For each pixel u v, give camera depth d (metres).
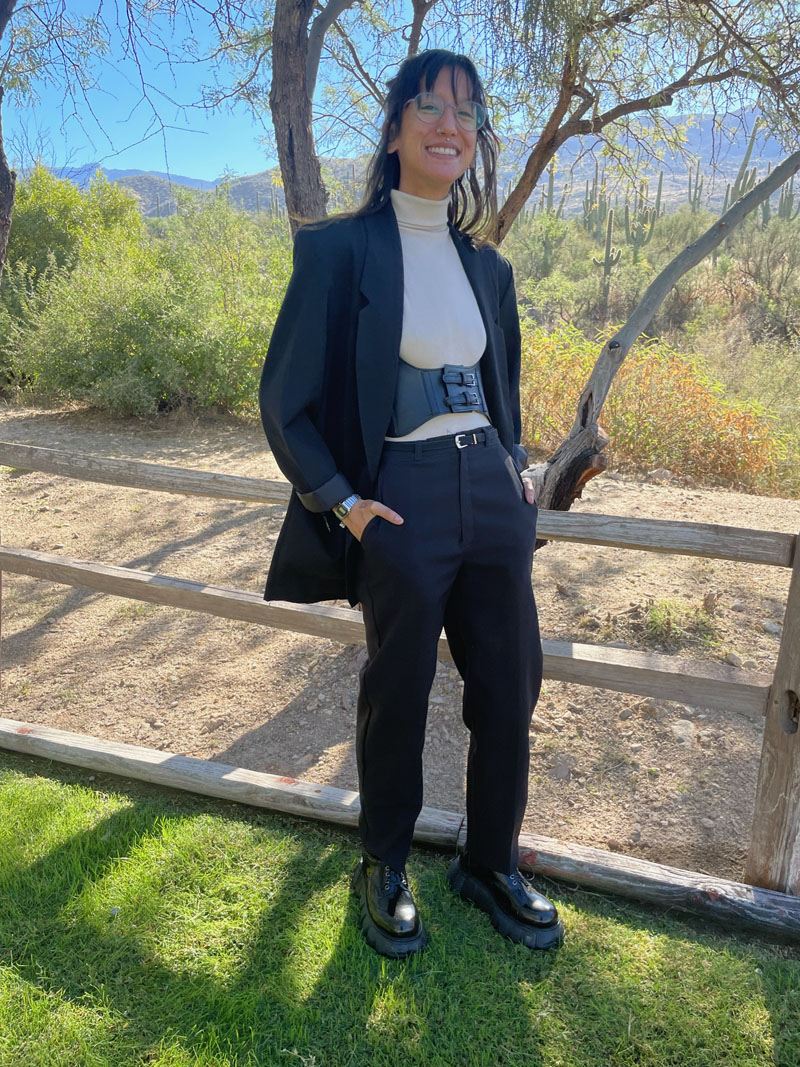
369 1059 1.68
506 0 3.77
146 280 9.54
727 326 17.02
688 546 2.06
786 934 2.02
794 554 1.93
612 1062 1.68
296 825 2.44
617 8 4.15
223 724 3.20
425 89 1.66
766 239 20.33
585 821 2.62
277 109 4.11
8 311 11.18
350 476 1.80
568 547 4.70
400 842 1.98
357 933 1.98
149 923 2.02
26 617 4.24
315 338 1.69
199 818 2.44
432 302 1.73
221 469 6.96
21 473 6.85
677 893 2.10
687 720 3.04
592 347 7.86
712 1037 1.74
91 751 2.67
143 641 3.93
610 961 1.93
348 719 3.20
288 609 2.49
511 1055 1.69
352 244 1.70
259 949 1.94
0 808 2.49
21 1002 1.79
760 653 3.40
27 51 4.62
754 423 6.89
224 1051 1.68
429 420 1.72
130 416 9.13
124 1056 1.67
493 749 1.92
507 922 1.99
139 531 5.46
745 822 2.57
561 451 3.57
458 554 1.74
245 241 12.69
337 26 5.41
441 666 3.51
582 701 3.19
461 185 1.89
